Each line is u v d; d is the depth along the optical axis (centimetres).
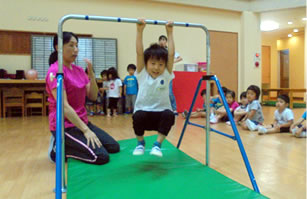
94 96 189
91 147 153
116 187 118
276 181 131
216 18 577
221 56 586
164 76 144
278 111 278
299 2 554
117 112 486
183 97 454
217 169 150
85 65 475
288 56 898
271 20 671
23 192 119
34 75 421
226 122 335
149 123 148
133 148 190
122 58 502
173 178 129
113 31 494
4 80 390
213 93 525
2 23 434
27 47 446
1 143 221
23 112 428
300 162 162
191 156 177
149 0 514
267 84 941
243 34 595
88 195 109
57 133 98
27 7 445
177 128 291
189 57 556
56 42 155
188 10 549
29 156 181
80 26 474
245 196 107
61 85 114
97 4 483
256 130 280
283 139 233
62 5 464
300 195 114
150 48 141
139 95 146
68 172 139
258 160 167
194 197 107
